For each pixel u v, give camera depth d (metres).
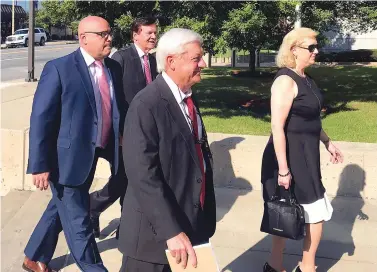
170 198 2.19
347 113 9.91
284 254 3.72
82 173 3.05
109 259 3.64
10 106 7.92
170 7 8.37
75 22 9.26
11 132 4.94
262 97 12.09
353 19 11.36
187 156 2.21
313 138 2.96
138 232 2.25
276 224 2.90
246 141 5.02
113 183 3.59
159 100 2.17
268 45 9.42
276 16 8.65
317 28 10.34
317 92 2.97
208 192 2.41
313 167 2.96
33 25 14.84
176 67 2.18
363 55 25.28
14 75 18.08
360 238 3.99
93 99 3.09
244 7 8.04
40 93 2.96
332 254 3.74
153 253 2.25
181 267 2.07
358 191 4.78
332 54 25.86
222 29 8.24
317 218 3.00
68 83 2.99
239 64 25.08
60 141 3.02
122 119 3.36
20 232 4.06
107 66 3.30
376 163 4.70
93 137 3.09
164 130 2.16
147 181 2.10
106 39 3.09
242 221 4.28
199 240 2.32
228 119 9.10
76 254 3.08
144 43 3.65
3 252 3.72
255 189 4.96
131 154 2.14
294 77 2.90
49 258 3.39
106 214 4.36
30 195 4.88
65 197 3.08
